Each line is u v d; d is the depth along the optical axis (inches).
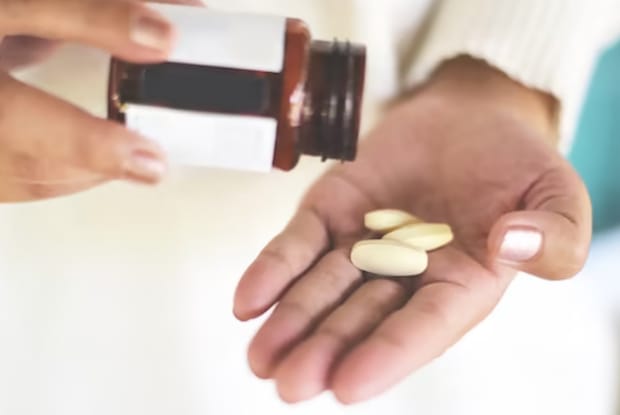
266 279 13.4
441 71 18.7
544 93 17.8
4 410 17.7
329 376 12.1
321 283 13.5
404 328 12.5
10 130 11.9
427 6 19.9
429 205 15.9
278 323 12.7
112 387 17.9
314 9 18.6
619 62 24.8
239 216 18.7
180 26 12.5
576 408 19.2
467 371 18.5
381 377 11.9
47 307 17.8
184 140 12.7
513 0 17.9
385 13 18.9
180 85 12.4
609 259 24.4
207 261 18.3
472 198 15.4
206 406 18.1
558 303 19.4
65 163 12.1
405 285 13.9
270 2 18.3
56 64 17.4
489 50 17.6
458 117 16.6
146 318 18.0
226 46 12.4
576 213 13.6
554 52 17.5
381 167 16.2
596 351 19.7
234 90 12.4
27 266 17.8
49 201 18.0
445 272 13.8
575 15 17.6
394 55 19.9
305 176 19.1
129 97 12.5
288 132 12.6
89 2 11.2
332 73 12.8
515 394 18.7
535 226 12.9
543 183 14.5
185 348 18.1
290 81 12.4
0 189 13.1
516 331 18.9
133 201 18.3
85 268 18.0
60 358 17.8
